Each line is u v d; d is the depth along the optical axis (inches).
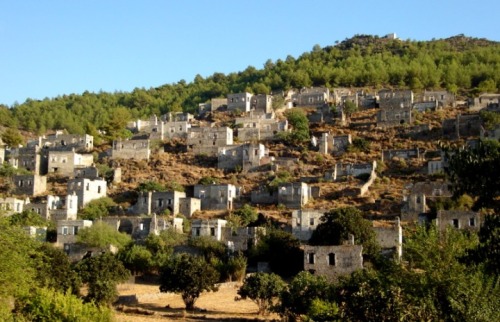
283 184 6028.5
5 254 2630.4
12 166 7234.3
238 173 6963.6
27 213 5664.4
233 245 5039.4
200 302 4047.7
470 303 1941.4
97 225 5241.1
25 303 2625.5
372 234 4453.7
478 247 1914.4
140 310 3745.1
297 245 4746.6
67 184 6540.4
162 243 4977.9
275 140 7795.3
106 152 7746.1
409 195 5265.8
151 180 6850.4
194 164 7342.5
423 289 2073.1
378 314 2121.1
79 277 3983.8
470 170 1931.6
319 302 2824.8
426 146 7106.3
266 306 3727.9
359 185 6166.3
